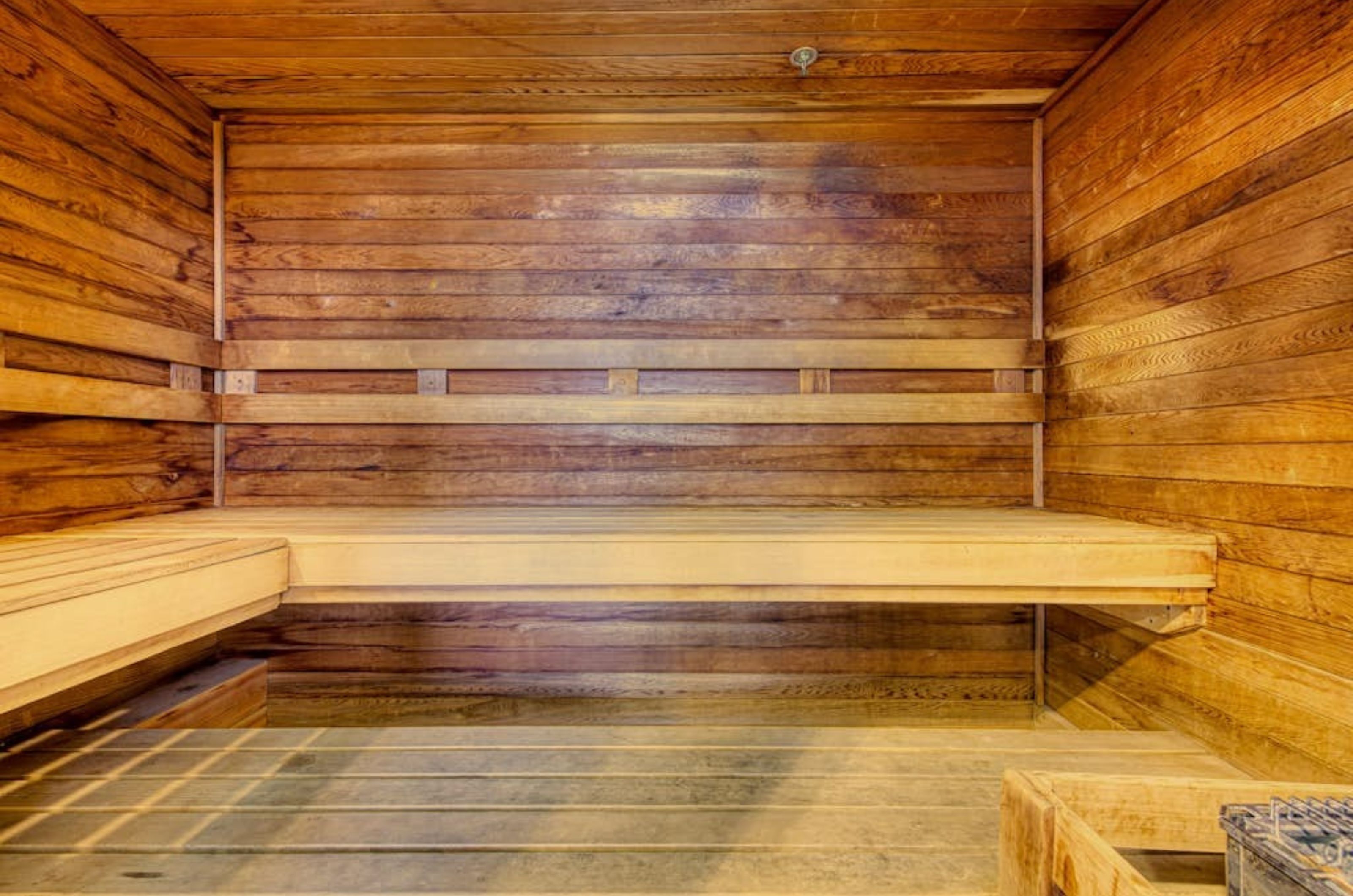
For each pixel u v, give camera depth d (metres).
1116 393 2.13
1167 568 1.72
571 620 2.57
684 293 2.61
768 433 2.58
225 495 2.57
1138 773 1.61
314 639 2.57
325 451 2.59
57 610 1.14
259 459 2.58
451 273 2.60
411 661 2.57
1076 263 2.35
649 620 2.56
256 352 2.56
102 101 2.05
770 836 1.33
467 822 1.37
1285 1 1.51
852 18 2.02
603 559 1.76
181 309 2.40
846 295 2.60
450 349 2.56
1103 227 2.20
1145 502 2.00
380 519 2.14
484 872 1.22
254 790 1.49
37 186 1.84
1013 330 2.59
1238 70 1.64
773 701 2.55
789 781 1.55
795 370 2.58
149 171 2.24
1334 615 1.41
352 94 2.43
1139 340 2.02
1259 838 0.98
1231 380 1.67
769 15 2.01
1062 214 2.43
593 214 2.61
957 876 1.22
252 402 2.54
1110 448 2.16
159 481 2.30
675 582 1.76
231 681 2.25
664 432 2.59
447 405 2.54
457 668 2.57
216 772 1.57
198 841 1.30
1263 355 1.58
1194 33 1.79
